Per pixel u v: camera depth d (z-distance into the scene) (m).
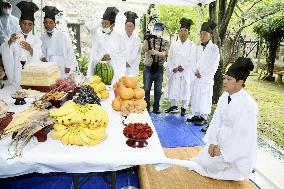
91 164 2.08
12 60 4.02
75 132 2.19
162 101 8.30
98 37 6.39
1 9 6.65
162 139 5.47
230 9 7.89
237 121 3.19
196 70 6.00
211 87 6.15
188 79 6.66
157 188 3.25
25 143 2.09
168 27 12.10
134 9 12.96
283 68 12.78
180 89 6.72
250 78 12.83
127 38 6.53
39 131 2.21
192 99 6.25
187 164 2.26
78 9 12.74
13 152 2.05
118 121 2.75
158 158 2.15
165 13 11.93
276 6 9.91
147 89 6.79
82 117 2.18
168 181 3.41
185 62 6.58
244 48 13.48
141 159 2.12
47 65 3.53
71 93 3.29
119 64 6.41
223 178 3.46
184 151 4.37
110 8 6.13
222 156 3.43
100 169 2.11
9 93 3.51
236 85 3.15
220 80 8.28
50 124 2.23
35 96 3.24
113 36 6.30
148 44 6.50
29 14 4.28
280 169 4.54
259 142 5.93
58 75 3.76
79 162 2.06
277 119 7.66
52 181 3.81
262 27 12.05
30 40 4.44
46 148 2.14
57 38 5.40
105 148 2.20
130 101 2.92
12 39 3.98
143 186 3.32
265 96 10.04
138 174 3.86
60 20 10.03
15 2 8.27
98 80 3.47
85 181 3.74
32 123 2.15
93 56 6.50
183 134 5.72
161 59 6.53
